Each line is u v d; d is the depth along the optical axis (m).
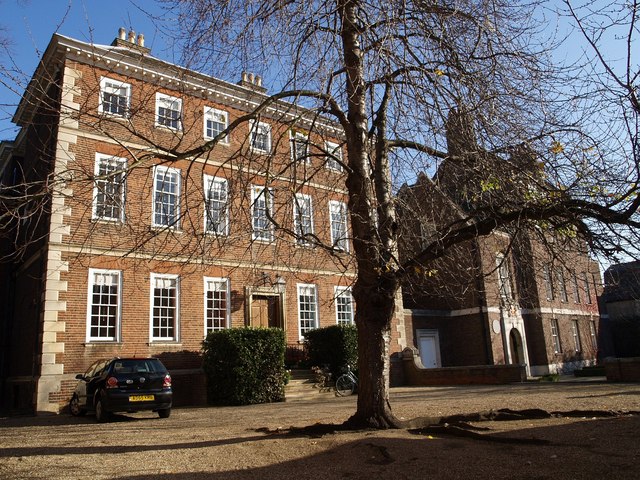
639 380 18.62
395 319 25.23
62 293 16.16
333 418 11.13
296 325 22.00
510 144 7.95
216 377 17.50
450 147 8.24
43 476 6.46
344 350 20.88
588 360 35.69
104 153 17.28
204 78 8.86
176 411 15.47
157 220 17.81
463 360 28.48
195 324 18.88
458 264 9.91
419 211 9.30
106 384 12.74
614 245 6.77
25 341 17.94
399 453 6.62
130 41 18.48
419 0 7.91
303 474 5.97
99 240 16.97
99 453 7.84
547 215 7.54
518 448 6.61
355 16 8.57
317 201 10.41
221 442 8.27
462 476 5.50
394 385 23.98
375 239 8.44
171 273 18.53
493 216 8.13
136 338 17.41
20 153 22.69
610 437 6.95
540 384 19.64
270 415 12.85
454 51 8.07
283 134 8.63
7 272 21.00
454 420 9.11
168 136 18.48
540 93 7.87
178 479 6.02
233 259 19.91
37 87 7.48
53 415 15.03
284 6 7.71
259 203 10.95
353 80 8.39
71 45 16.81
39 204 7.19
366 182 8.83
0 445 9.14
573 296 36.19
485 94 7.79
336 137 10.52
